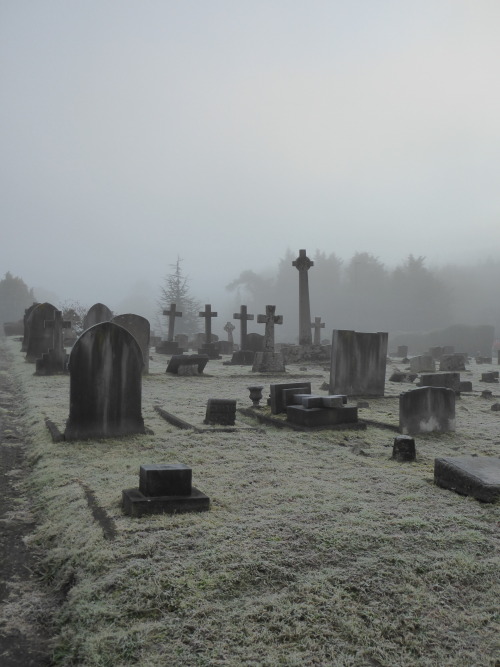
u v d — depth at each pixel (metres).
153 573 4.01
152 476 5.37
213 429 9.44
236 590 3.84
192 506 5.33
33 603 4.02
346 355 14.41
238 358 24.77
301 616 3.55
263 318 21.33
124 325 18.52
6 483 6.86
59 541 4.89
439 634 3.43
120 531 4.75
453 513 5.35
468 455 8.26
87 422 8.60
